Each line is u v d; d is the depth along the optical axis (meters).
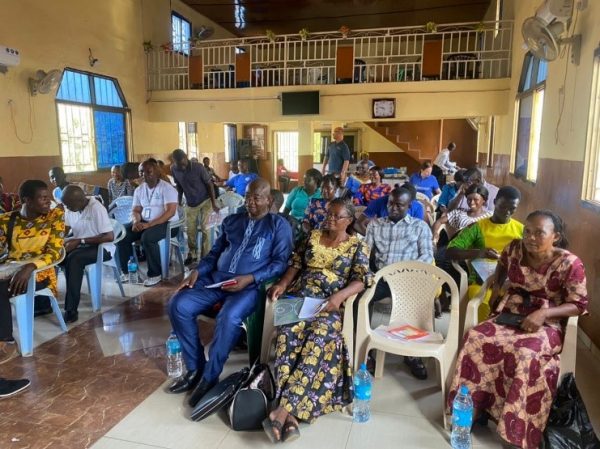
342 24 12.39
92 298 4.00
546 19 4.20
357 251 2.77
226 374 2.94
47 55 6.77
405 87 8.00
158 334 3.55
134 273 4.92
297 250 2.93
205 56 11.81
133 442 2.28
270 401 2.45
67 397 2.67
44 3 6.68
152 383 2.84
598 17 3.46
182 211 5.52
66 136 7.29
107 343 3.39
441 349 2.47
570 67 4.14
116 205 5.31
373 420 2.46
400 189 3.28
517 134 7.00
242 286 2.74
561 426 2.16
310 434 2.34
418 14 11.45
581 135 3.74
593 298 3.29
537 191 5.33
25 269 3.10
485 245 3.25
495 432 2.36
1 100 6.00
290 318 2.52
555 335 2.27
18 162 6.30
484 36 9.28
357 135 14.28
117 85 8.48
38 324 3.73
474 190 3.99
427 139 13.02
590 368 3.00
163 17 9.93
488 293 2.93
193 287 2.89
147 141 9.45
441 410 2.56
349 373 2.52
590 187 3.59
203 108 9.06
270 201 3.07
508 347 2.23
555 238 2.34
